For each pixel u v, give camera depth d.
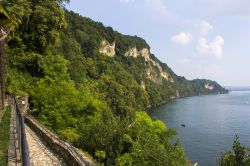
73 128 32.69
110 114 39.88
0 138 14.62
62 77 44.84
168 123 100.06
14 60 44.91
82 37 152.12
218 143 69.38
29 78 44.34
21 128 9.62
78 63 81.31
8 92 36.03
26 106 36.12
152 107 166.50
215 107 167.12
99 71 134.25
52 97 35.16
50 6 55.69
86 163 13.26
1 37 24.53
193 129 88.94
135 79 191.88
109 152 22.80
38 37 51.78
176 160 26.19
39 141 20.03
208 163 53.59
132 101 127.50
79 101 36.62
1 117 20.34
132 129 25.08
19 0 33.72
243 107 168.12
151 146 24.34
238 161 17.84
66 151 16.38
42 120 32.53
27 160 6.31
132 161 22.23
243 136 78.06
